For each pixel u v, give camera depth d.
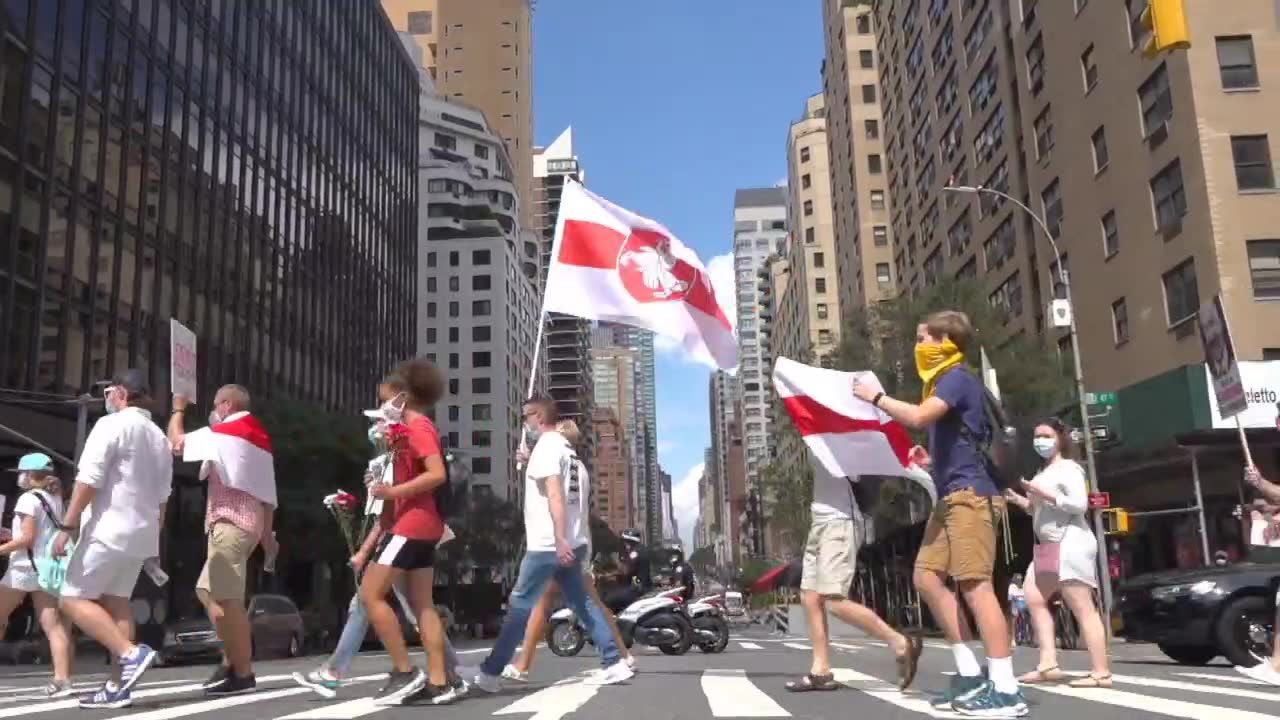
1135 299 28.16
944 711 5.31
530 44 154.38
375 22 63.50
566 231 8.77
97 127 31.30
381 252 62.69
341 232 54.97
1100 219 30.39
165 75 35.78
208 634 21.50
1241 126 24.86
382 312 62.47
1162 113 26.69
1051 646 7.84
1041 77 35.16
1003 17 39.25
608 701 6.10
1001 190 39.84
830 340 35.75
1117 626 19.94
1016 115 38.38
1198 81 25.12
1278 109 24.86
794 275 107.88
